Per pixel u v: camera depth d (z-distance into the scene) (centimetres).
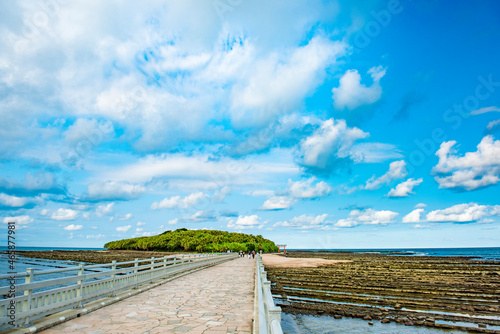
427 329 1135
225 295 1093
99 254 8281
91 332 611
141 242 9925
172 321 709
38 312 636
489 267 3606
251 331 628
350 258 6075
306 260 4941
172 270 1706
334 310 1377
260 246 9075
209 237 8600
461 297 1716
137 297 1045
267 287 469
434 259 5762
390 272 2984
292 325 1188
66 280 746
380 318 1266
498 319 1262
